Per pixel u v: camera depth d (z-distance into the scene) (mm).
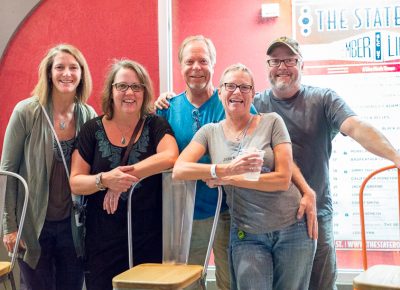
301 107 2828
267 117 2516
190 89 2832
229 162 2461
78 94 2975
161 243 2732
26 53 3801
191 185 2568
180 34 3621
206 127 2590
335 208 3461
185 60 2797
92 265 2701
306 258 2422
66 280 2893
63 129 2902
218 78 3578
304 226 2418
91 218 2717
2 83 3828
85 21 3742
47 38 3779
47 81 2877
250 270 2361
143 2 3680
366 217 3422
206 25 3588
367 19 3410
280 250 2404
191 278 2326
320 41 3463
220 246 2801
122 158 2689
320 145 2812
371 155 3408
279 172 2373
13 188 2871
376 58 3404
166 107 2910
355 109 3436
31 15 3791
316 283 2791
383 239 3398
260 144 2445
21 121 2859
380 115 3404
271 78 2836
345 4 3430
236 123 2518
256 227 2385
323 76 3465
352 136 2691
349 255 3447
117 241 2676
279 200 2385
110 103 2740
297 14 3480
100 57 3730
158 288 2209
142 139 2715
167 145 2672
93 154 2736
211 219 2781
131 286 2240
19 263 2908
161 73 3609
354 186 3438
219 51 3574
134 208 2678
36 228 2824
